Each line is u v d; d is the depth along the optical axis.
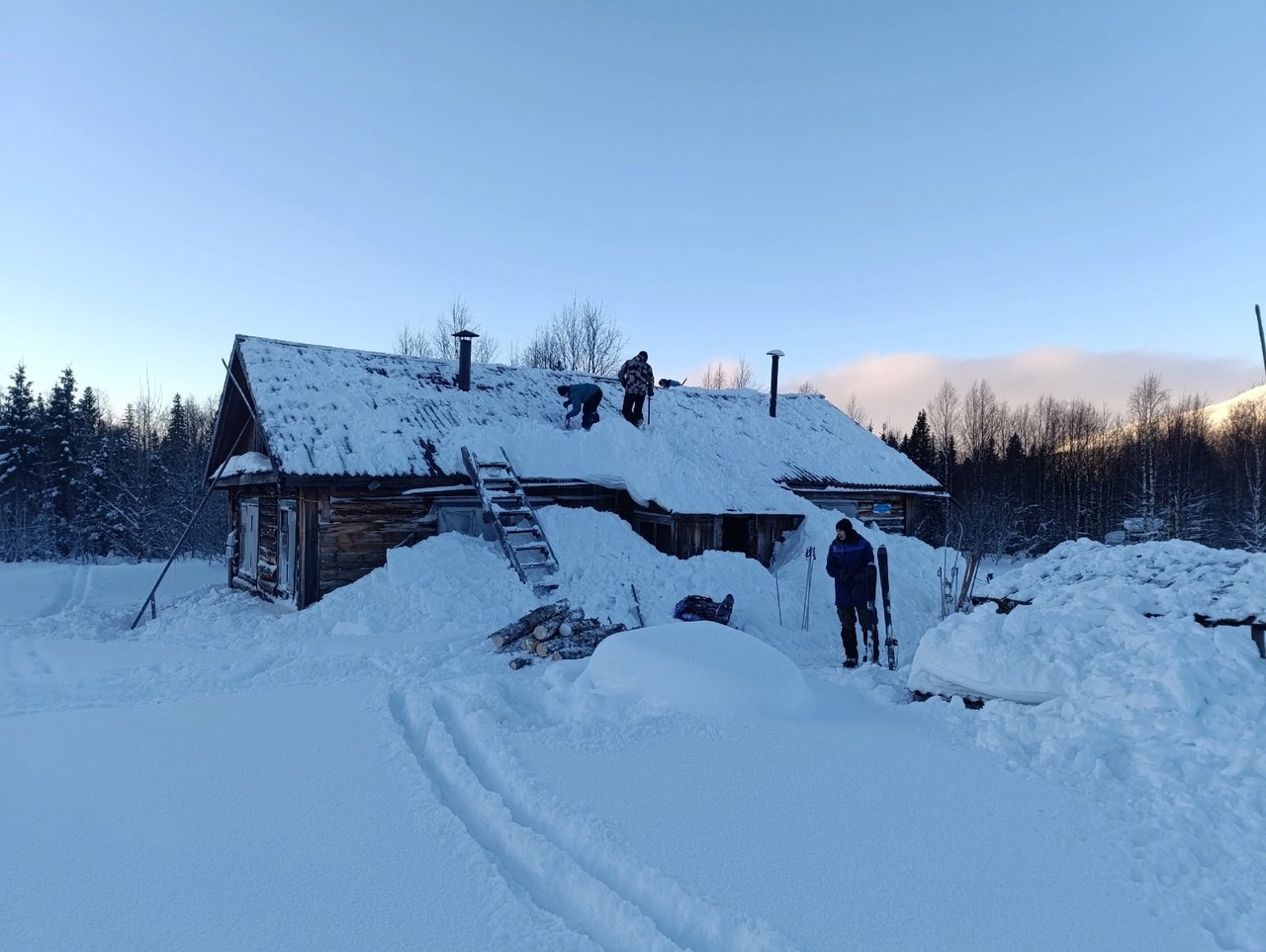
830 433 20.50
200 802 4.40
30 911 3.22
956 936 3.06
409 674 7.62
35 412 41.94
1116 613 6.21
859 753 5.23
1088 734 5.05
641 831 3.98
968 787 4.62
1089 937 3.07
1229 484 42.59
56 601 17.62
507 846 3.93
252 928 3.11
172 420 51.28
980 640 6.29
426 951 2.98
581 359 40.03
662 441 14.93
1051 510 43.09
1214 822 3.98
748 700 6.05
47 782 4.70
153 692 7.08
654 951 3.04
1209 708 5.00
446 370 16.88
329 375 14.41
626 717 5.99
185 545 30.72
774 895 3.37
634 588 11.41
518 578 11.29
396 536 12.49
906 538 15.74
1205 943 3.04
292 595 12.58
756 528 14.42
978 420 59.91
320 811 4.29
